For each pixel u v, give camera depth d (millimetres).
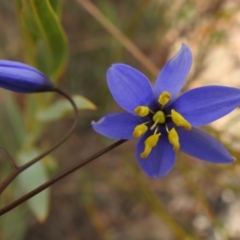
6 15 202
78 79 198
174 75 102
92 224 209
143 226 214
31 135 160
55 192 199
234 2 181
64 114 146
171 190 209
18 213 178
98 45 196
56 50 132
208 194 212
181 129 103
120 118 101
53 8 126
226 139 163
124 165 189
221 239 205
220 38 183
